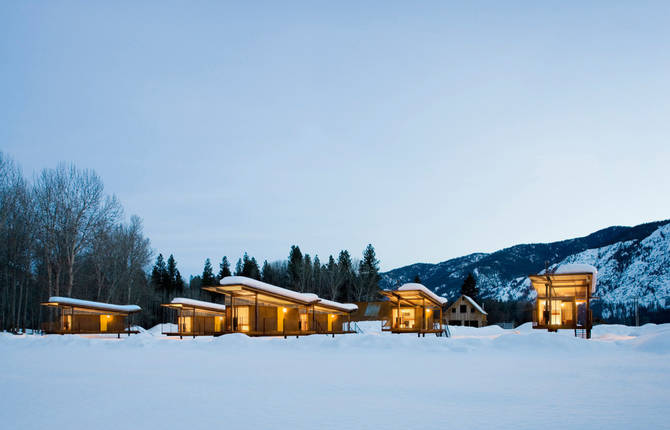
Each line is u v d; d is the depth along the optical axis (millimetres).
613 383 9891
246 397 8312
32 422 6492
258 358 16297
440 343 19766
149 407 7457
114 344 24188
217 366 13617
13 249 44906
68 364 14461
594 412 6926
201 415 6844
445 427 6047
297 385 9727
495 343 19500
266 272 90688
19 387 9625
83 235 44656
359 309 61375
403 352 18266
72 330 36594
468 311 66812
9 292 49312
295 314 35219
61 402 7922
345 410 7160
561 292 31859
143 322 66750
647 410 7059
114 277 52719
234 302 32500
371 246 85500
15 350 21500
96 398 8273
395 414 6855
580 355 16875
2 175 44406
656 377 10852
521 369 12547
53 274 47219
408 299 34969
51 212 43719
